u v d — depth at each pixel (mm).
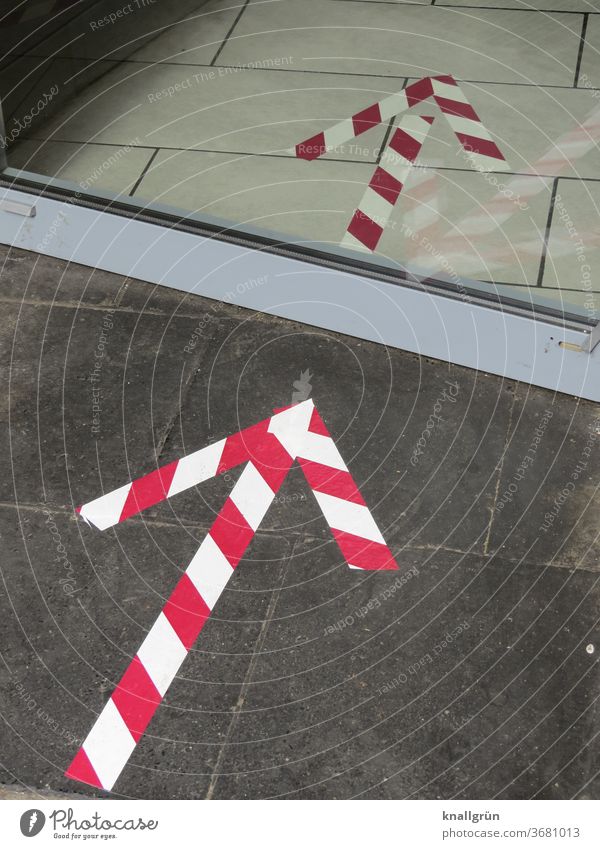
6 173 2539
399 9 3361
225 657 1825
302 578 1950
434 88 3016
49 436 2188
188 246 2436
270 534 2023
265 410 2264
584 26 3260
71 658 1811
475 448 2205
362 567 1973
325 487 2115
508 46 3172
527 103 2949
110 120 2846
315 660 1824
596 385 2273
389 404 2287
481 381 2352
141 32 3137
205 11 3311
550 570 1982
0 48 2668
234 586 1933
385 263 2330
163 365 2348
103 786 1650
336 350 2402
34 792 1639
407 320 2352
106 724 1723
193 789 1652
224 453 2172
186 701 1760
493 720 1751
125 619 1872
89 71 2963
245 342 2408
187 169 2713
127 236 2482
